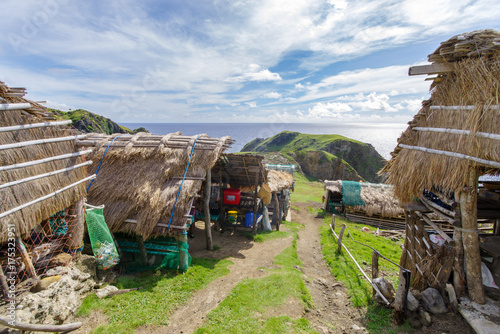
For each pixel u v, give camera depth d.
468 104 5.00
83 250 8.30
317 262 10.54
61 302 5.26
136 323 5.52
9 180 4.73
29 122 5.19
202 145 10.33
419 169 6.09
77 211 6.88
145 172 9.41
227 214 13.90
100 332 5.12
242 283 7.64
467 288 5.39
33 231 6.46
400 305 5.52
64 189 6.13
